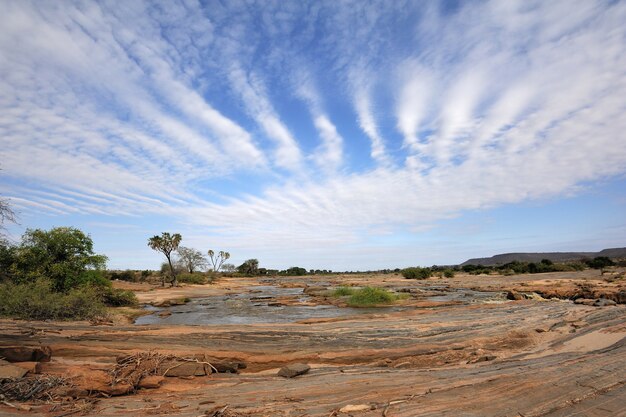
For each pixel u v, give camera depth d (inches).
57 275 1004.6
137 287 2037.4
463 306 966.4
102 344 482.0
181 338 534.6
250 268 4857.3
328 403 273.6
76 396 299.9
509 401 265.3
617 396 272.1
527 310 847.7
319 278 3934.5
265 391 319.3
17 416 247.9
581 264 3127.5
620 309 761.0
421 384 317.4
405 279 2854.3
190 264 3144.7
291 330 620.1
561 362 375.2
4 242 621.6
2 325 572.4
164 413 261.6
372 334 596.7
